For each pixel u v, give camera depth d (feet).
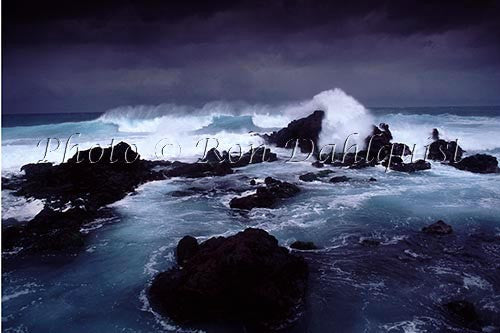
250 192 65.82
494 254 42.27
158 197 63.62
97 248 44.19
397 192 65.31
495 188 67.87
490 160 84.02
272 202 59.52
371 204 58.75
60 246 43.98
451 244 44.70
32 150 93.56
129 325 30.76
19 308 33.04
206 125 147.23
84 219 52.70
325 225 50.37
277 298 31.12
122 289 35.73
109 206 58.90
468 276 37.68
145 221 52.39
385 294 34.53
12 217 54.03
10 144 101.65
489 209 56.39
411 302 33.40
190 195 64.64
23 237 47.37
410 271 38.50
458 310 31.78
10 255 42.91
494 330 30.17
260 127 147.02
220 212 55.88
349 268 39.01
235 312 32.22
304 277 35.68
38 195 61.72
